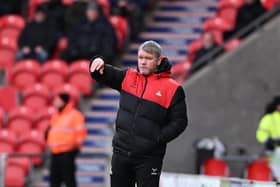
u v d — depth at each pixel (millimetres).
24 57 47219
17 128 42938
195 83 41156
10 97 44750
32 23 47938
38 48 47344
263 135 36750
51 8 48781
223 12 49250
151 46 21281
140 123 21172
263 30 41312
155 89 21250
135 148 21172
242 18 44812
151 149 21172
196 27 50688
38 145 41500
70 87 43656
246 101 41062
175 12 51969
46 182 41031
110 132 41000
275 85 41000
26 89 44812
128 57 48688
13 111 43312
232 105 41094
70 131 35938
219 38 45406
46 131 36469
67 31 48156
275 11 42250
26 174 40562
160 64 21453
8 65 48156
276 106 36906
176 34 50312
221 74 41188
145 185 21297
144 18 51750
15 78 45688
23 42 47688
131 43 49719
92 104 44938
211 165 38438
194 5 52188
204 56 42625
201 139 40906
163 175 28938
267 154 36312
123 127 21344
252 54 41156
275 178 35156
